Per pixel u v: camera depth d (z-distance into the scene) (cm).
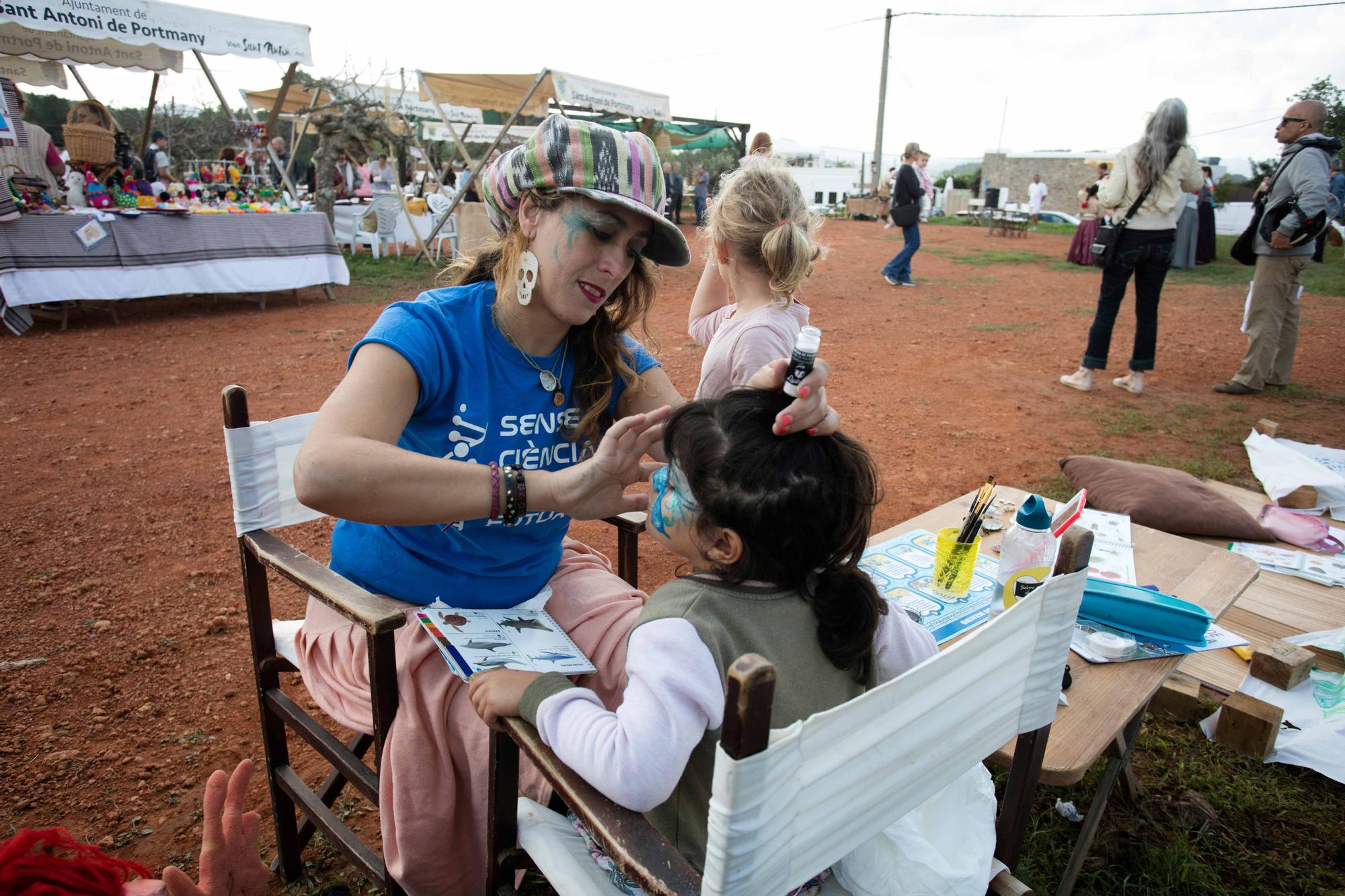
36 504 422
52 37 1038
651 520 141
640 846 111
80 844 135
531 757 129
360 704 171
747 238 244
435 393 162
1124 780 245
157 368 674
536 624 174
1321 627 304
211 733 267
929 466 505
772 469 123
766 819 94
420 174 1697
